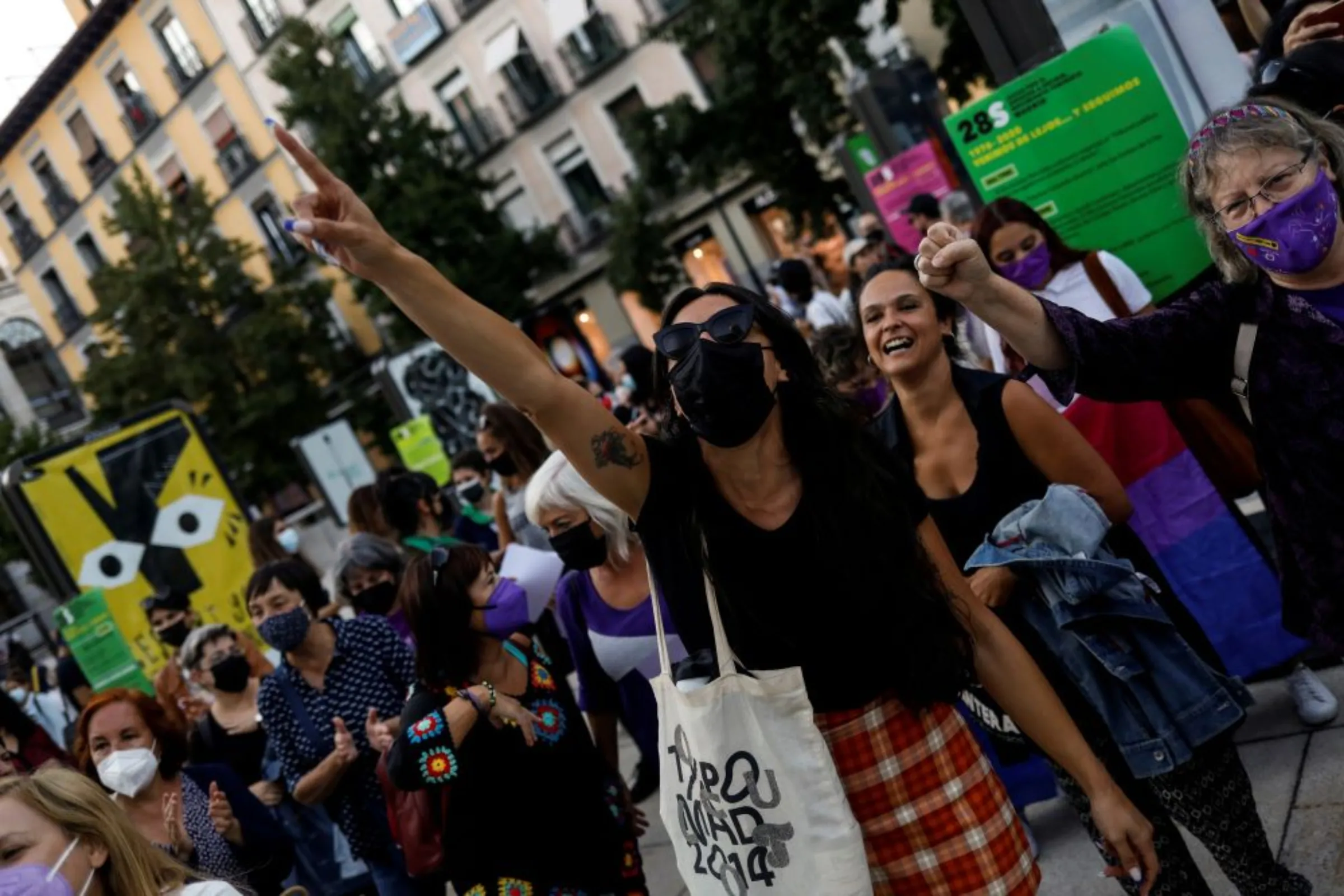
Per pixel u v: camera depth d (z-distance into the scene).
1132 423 3.37
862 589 1.78
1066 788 2.56
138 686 8.11
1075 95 3.84
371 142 26.77
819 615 1.79
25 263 38.59
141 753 3.20
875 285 2.77
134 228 28.27
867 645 1.81
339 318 32.22
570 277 31.23
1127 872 1.93
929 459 2.78
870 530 1.79
